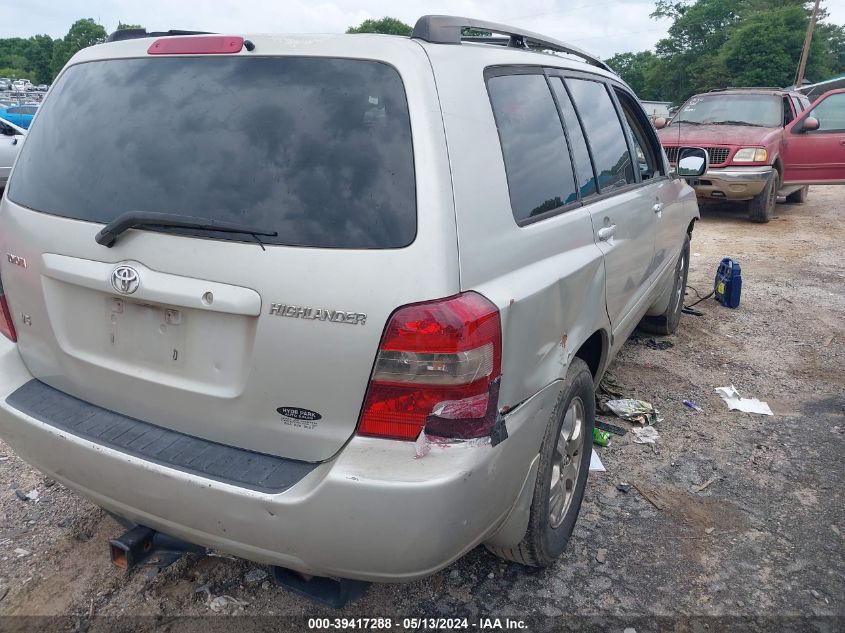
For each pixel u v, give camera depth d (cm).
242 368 198
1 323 256
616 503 327
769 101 1171
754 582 276
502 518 221
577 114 314
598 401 432
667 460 367
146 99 227
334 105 203
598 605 263
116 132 227
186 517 202
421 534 184
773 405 438
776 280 752
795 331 581
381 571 190
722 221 1134
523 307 212
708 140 1080
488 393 194
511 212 227
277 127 205
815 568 284
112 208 217
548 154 271
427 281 184
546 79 292
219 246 197
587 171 310
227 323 198
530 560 262
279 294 189
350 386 188
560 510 279
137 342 216
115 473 210
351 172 195
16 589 263
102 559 280
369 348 184
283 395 195
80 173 229
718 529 309
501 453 202
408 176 193
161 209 209
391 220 189
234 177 204
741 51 5884
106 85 239
